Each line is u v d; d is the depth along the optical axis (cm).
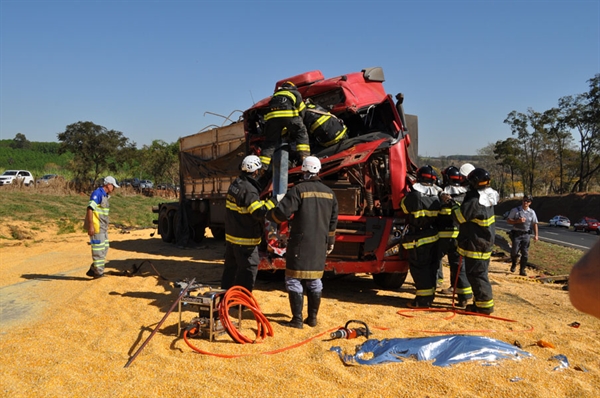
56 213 2039
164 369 441
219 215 1316
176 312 636
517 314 684
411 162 923
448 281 956
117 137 4159
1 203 2045
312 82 942
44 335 539
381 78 972
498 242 1355
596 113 6384
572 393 410
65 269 1008
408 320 638
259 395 395
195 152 1408
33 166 8231
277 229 778
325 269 793
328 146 845
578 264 153
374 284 914
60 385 404
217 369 445
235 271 668
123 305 673
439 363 463
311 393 400
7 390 393
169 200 3638
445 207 710
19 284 839
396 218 787
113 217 2338
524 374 442
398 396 400
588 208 5912
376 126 893
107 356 471
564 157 7406
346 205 789
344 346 513
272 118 760
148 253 1283
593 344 550
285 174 761
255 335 551
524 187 7850
